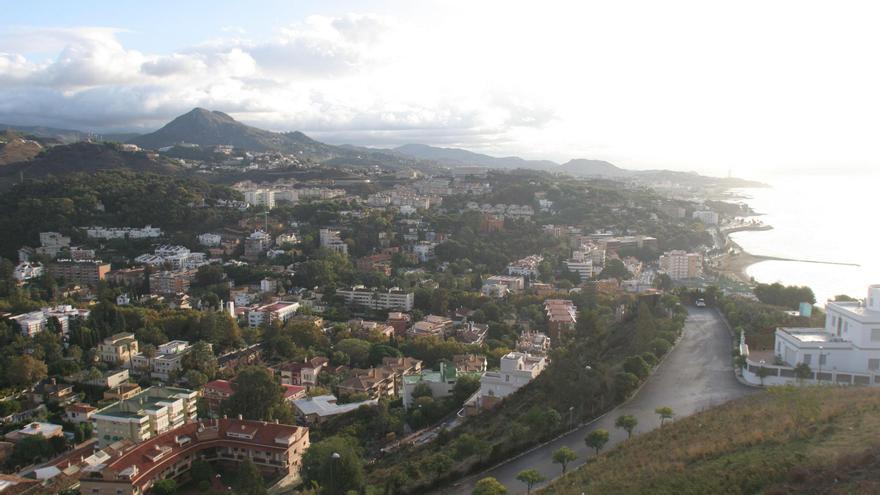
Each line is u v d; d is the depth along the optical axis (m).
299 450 140.75
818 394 99.50
